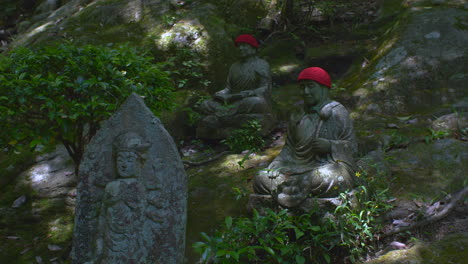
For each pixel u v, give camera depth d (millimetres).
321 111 3861
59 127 3695
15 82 3312
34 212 4574
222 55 6844
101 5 7730
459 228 3443
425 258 3119
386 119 5184
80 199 2861
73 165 5117
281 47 7535
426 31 6098
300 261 3219
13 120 3562
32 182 4953
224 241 3207
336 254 3426
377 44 6801
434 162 4219
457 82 5414
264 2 8242
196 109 6195
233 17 7988
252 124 5344
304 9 8266
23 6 10070
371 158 4297
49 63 3633
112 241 2729
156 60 6762
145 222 2793
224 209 4223
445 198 3740
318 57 6953
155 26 7191
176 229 2873
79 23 7500
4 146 3674
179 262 2895
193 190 4590
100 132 2842
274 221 3430
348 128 3850
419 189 3904
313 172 3621
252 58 5988
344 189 3539
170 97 4141
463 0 6559
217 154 5496
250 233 3451
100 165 2834
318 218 3510
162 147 2826
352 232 3430
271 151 5230
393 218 3631
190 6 7645
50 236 4246
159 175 2818
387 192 3848
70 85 3350
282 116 6105
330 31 7633
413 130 4824
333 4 7855
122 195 2725
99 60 3566
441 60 5656
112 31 7250
